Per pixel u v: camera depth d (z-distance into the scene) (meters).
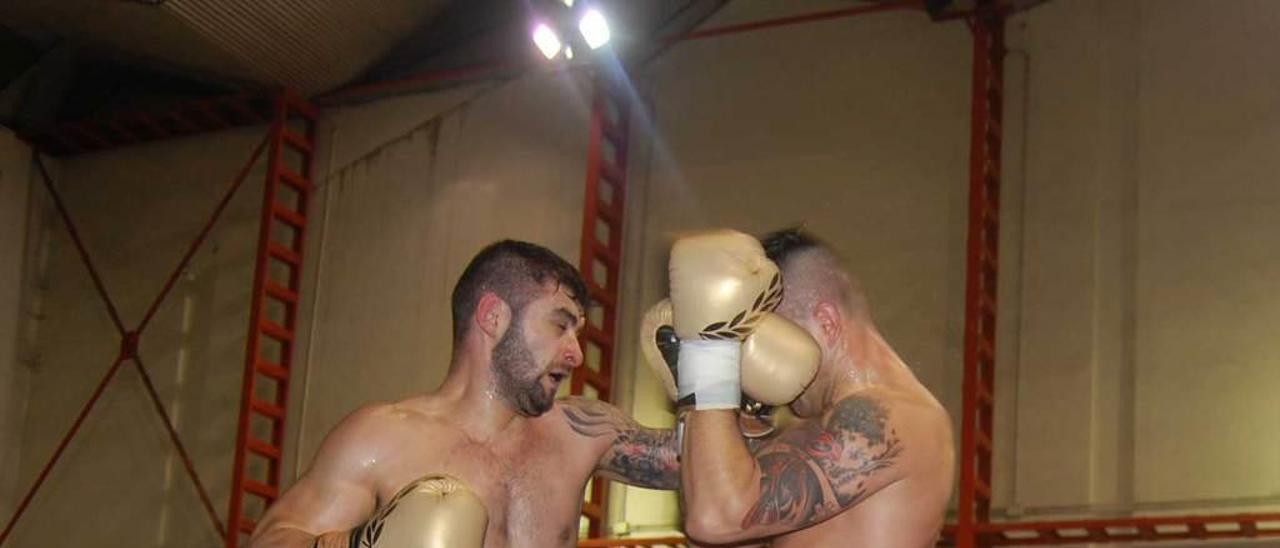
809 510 4.10
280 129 11.52
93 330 12.23
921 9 9.80
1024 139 9.42
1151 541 8.38
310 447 11.14
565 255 10.58
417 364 10.95
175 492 11.52
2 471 12.05
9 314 12.30
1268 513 8.13
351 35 11.09
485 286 4.49
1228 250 8.73
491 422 4.47
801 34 10.22
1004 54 9.60
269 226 11.34
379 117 11.57
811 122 10.03
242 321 11.69
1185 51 9.13
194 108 11.94
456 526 3.86
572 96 10.84
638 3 10.61
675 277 4.20
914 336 9.37
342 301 11.33
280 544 4.15
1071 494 8.73
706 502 4.07
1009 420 8.99
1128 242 9.00
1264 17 8.97
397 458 4.38
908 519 4.15
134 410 11.88
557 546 4.51
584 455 4.60
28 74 12.38
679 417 4.30
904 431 4.17
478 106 11.19
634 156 10.53
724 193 10.17
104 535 11.68
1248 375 8.50
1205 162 8.92
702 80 10.45
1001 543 8.63
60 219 12.64
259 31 10.95
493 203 10.95
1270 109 8.82
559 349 4.47
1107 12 9.40
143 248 12.27
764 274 4.17
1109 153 9.19
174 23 10.82
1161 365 8.72
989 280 9.23
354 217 11.46
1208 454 8.48
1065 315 9.03
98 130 12.40
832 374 4.32
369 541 3.87
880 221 9.66
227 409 11.53
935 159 9.61
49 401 12.20
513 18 11.14
